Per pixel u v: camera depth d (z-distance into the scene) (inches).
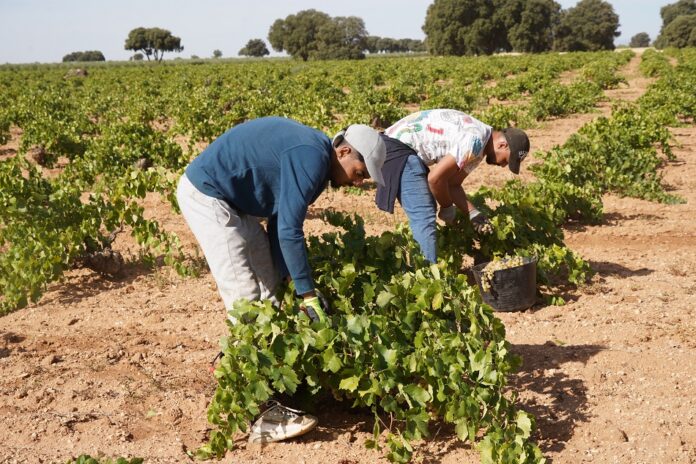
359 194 397.7
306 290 141.4
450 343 147.3
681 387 169.9
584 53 2780.5
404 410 157.6
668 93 759.1
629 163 384.8
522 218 247.9
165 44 5757.9
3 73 2357.3
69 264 266.7
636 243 295.3
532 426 149.0
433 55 4571.9
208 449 145.6
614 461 142.7
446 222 227.5
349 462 145.4
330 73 1889.8
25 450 149.3
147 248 272.5
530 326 207.2
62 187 319.0
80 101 1064.8
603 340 196.4
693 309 217.8
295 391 152.3
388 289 152.6
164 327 215.2
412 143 199.3
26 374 183.2
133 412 165.5
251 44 7273.6
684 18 5187.0
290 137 137.3
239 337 142.6
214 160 142.4
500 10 4318.4
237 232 146.7
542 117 748.6
